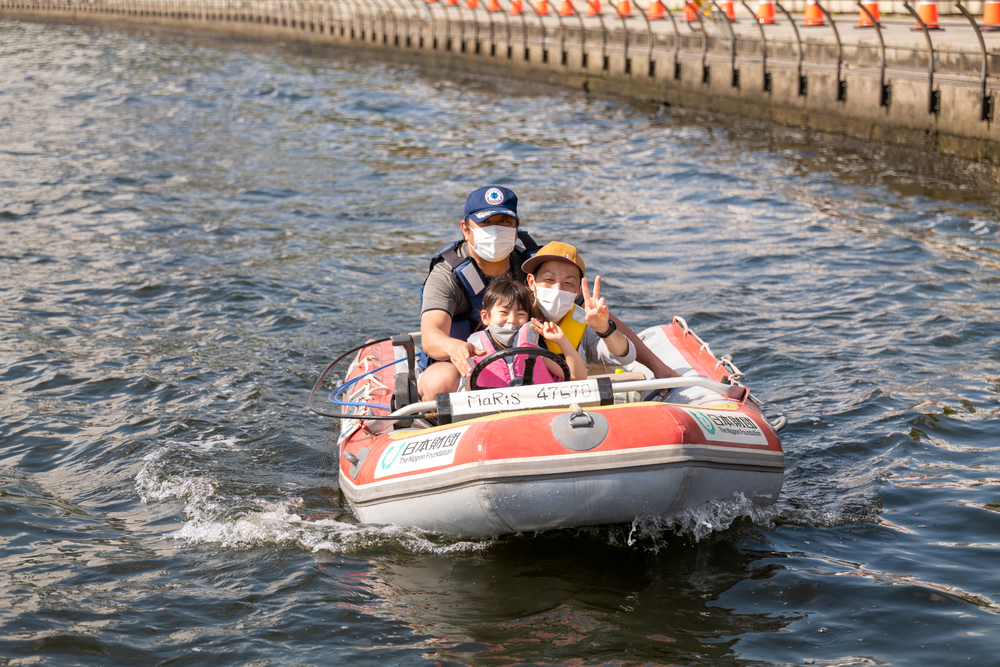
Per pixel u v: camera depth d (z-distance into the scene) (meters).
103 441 5.95
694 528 4.55
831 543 4.50
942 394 6.43
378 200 14.04
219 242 11.36
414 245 11.39
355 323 8.43
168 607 4.01
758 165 16.64
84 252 10.77
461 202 13.91
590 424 4.26
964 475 5.22
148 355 7.60
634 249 10.90
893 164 16.64
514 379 4.72
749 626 3.79
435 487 4.35
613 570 4.27
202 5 58.59
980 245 10.84
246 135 20.52
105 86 29.53
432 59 37.94
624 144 19.47
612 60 27.38
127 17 65.44
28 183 14.62
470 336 4.82
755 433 4.62
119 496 5.21
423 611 3.95
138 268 10.13
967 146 15.60
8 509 4.97
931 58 16.33
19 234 11.55
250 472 5.55
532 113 24.86
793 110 20.30
